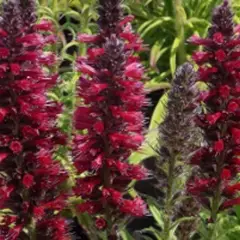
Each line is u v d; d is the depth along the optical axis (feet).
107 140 1.85
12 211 1.94
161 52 3.42
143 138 1.86
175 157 2.01
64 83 2.50
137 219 2.66
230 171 1.96
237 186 1.97
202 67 1.96
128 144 1.85
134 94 1.83
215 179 1.98
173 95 1.97
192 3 3.67
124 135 1.83
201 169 1.99
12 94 1.79
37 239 1.91
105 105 1.83
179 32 3.41
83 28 2.73
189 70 1.96
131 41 1.85
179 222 2.07
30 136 1.82
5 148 1.83
